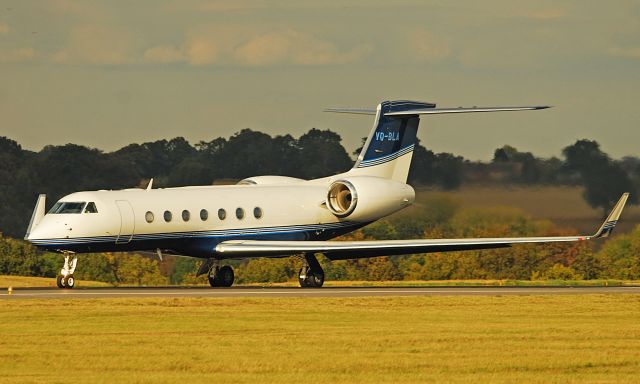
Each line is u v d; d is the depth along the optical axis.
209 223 118.44
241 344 67.25
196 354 63.47
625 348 67.50
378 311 86.50
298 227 126.56
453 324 78.31
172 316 81.00
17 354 63.25
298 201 127.06
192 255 119.31
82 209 109.62
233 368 59.31
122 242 112.06
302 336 70.81
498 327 76.75
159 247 115.50
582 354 64.81
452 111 127.56
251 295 99.75
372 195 127.06
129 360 61.47
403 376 57.59
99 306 87.00
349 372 58.53
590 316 85.44
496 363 61.47
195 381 55.84
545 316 85.00
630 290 113.62
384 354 63.97
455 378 57.22
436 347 66.88
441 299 97.12
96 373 57.84
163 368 59.28
